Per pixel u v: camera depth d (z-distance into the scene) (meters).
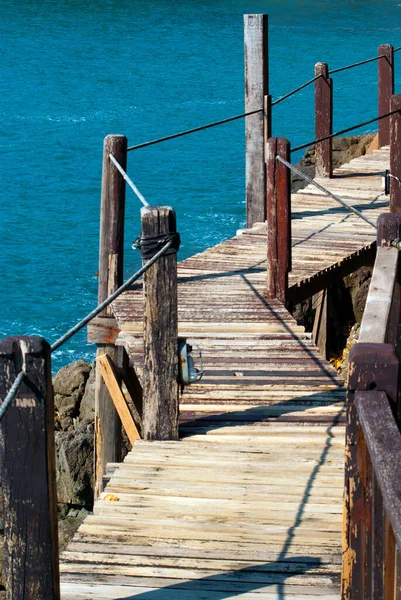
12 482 3.79
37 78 68.75
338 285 17.25
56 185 42.59
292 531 5.34
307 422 6.79
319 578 4.84
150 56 77.81
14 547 3.86
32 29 92.12
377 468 3.02
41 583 3.89
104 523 5.43
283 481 5.94
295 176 25.80
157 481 5.95
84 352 26.22
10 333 27.41
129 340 8.20
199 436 6.59
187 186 41.25
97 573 4.89
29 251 33.84
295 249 10.89
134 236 35.12
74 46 82.88
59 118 56.22
